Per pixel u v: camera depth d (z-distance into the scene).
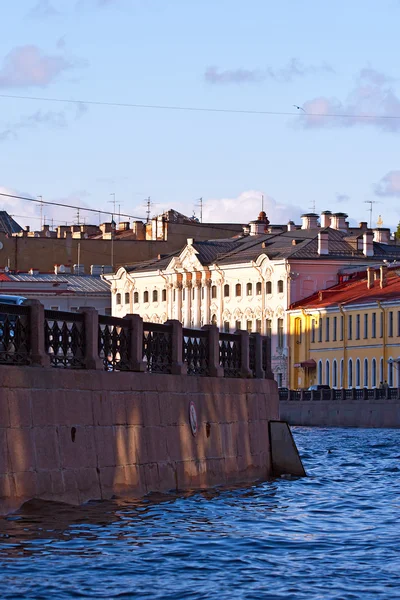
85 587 52.03
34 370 65.75
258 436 94.31
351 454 145.00
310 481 97.25
